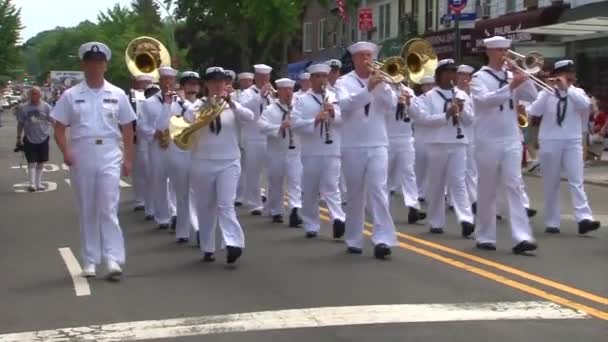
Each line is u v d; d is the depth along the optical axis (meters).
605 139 25.45
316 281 8.70
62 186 19.34
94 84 8.84
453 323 7.00
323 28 50.06
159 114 12.06
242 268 9.48
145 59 12.98
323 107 10.93
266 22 38.81
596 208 15.66
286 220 13.62
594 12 25.02
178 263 9.87
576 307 7.55
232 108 9.48
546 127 12.20
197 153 9.59
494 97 10.01
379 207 9.98
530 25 27.25
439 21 35.41
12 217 14.18
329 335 6.69
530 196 17.31
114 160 8.88
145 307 7.71
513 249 10.35
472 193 13.59
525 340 6.54
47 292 8.37
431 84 13.70
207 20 53.69
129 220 13.78
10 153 31.38
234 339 6.64
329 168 11.45
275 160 13.23
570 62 12.26
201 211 9.81
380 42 40.91
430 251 10.45
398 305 7.61
